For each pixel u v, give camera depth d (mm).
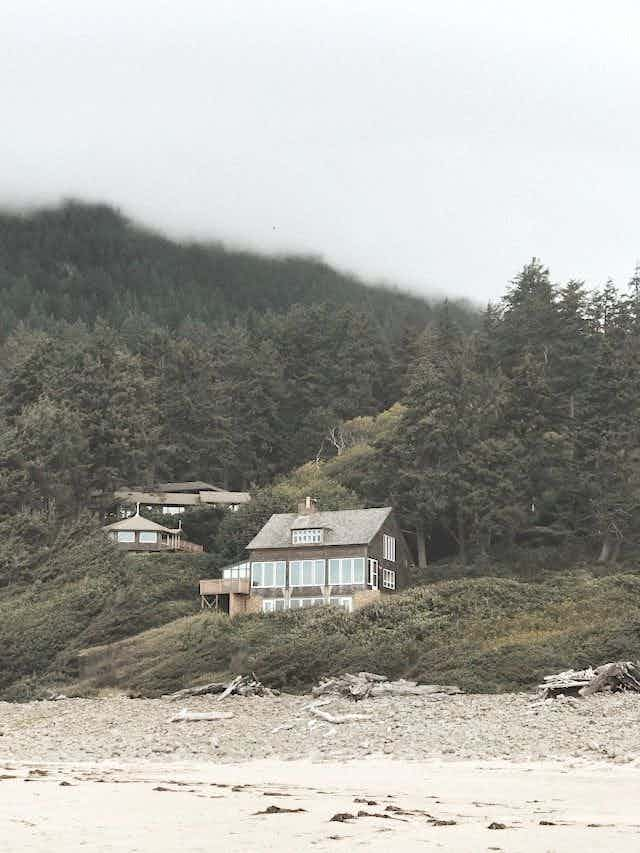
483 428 101312
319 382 146500
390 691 57094
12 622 88062
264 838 18359
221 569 95312
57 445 112000
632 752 36500
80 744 48125
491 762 36531
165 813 21906
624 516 90688
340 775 33438
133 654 76688
